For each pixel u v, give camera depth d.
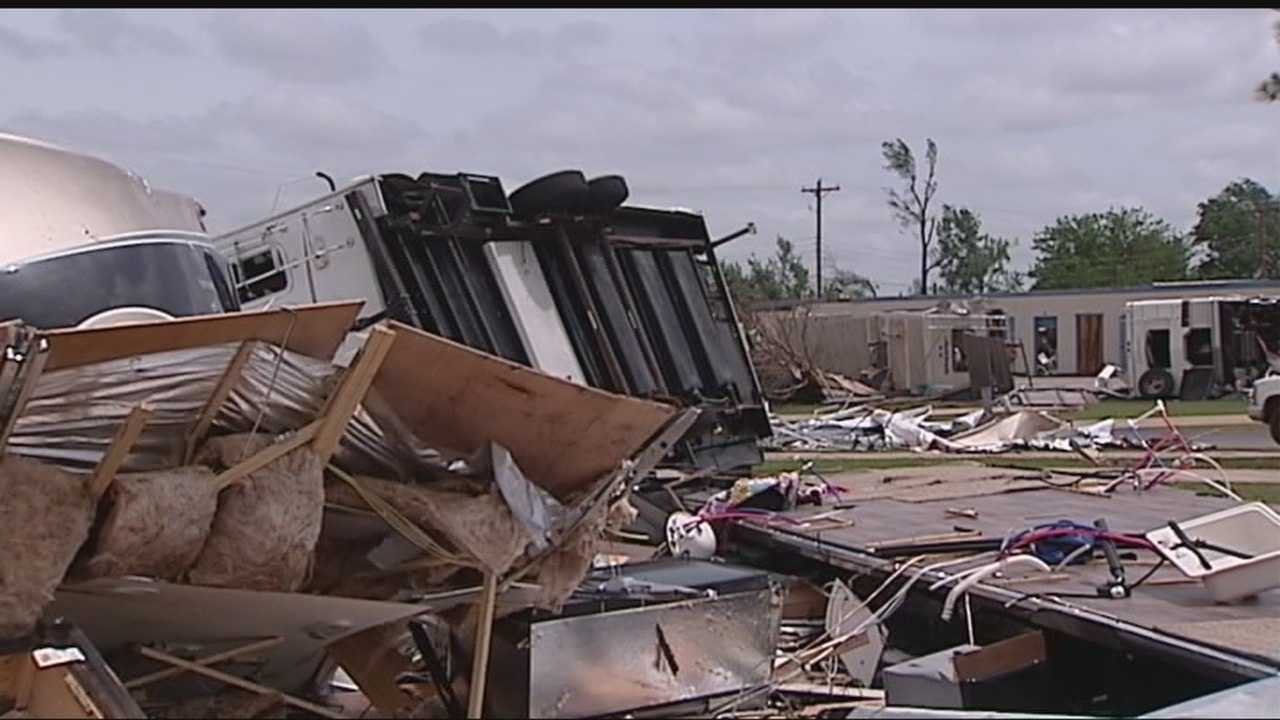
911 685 4.41
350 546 3.96
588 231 9.09
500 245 8.70
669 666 3.95
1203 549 5.21
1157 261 73.94
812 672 5.08
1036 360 40.12
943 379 33.91
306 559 3.49
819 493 8.34
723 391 9.94
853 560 6.14
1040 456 16.05
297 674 4.12
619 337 9.07
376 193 8.34
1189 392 29.70
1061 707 4.59
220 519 3.34
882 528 7.00
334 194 8.48
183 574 3.36
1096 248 75.62
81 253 4.74
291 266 8.70
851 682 4.99
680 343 9.76
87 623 3.52
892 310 39.31
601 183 8.87
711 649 4.06
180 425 3.45
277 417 3.55
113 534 3.16
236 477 3.34
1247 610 4.68
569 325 8.95
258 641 3.79
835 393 31.36
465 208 8.45
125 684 3.62
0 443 3.09
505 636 3.79
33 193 4.79
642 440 3.74
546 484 3.84
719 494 8.40
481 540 3.53
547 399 3.57
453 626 3.94
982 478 9.92
